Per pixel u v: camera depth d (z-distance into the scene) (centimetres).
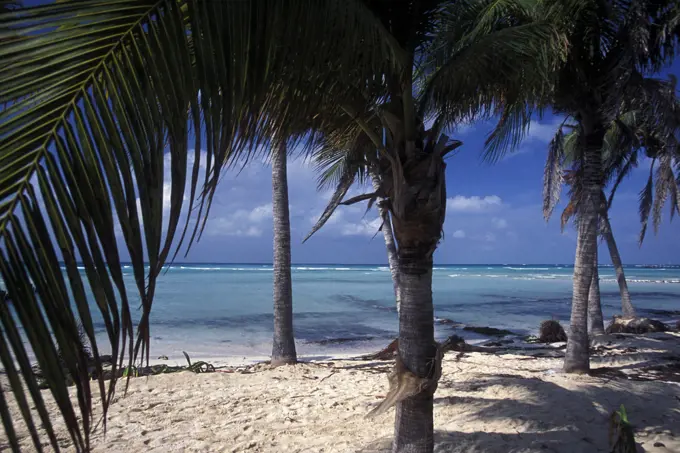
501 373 845
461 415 543
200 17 157
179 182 146
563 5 643
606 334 1377
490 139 609
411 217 318
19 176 116
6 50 120
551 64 375
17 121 118
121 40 138
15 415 557
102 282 123
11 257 113
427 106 343
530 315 2419
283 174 1012
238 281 5147
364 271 10312
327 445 477
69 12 131
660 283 6194
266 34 182
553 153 1243
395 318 2212
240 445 484
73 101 127
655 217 1309
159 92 143
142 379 766
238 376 820
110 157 129
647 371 879
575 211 1619
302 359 1233
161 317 2111
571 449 433
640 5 700
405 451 331
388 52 260
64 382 117
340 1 213
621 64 733
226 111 164
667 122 846
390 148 323
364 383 773
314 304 2861
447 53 356
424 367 324
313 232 497
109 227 125
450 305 2930
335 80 246
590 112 826
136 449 476
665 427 501
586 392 618
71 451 467
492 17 420
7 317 112
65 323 118
